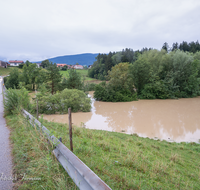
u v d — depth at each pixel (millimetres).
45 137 3604
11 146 4398
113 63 94125
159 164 4957
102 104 30344
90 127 14922
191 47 85938
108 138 8125
